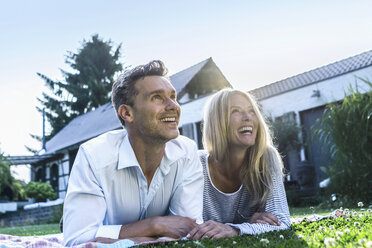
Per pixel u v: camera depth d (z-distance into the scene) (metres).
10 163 17.14
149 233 1.76
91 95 31.08
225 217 2.59
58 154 19.30
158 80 1.83
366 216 2.17
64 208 1.84
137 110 1.82
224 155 2.39
